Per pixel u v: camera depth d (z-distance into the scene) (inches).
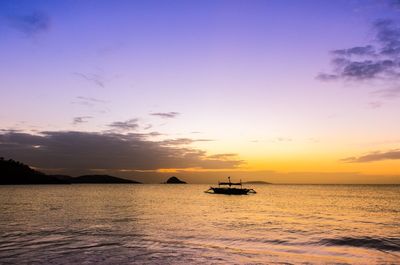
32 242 1167.6
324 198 4702.3
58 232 1397.6
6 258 931.3
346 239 1275.8
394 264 920.9
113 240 1218.6
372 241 1235.9
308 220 1984.5
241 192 5467.5
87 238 1256.2
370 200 4244.6
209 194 5890.8
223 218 2052.2
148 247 1098.1
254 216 2202.3
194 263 900.0
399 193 6653.5
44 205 2972.4
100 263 890.7
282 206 3179.1
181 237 1299.2
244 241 1232.8
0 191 6250.0
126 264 884.6
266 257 979.3
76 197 4434.1
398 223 1863.9
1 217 1971.0
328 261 942.4
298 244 1186.0
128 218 1974.7
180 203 3516.2
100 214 2204.7
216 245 1146.7
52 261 903.1
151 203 3449.8
